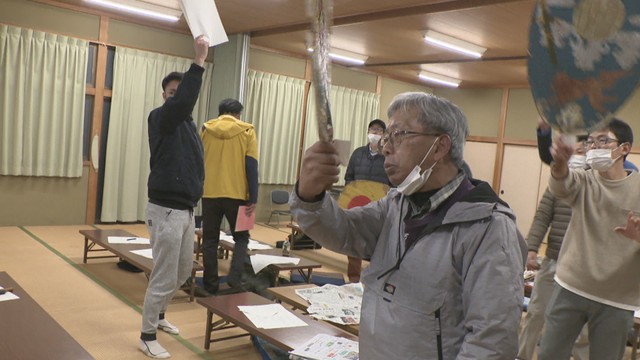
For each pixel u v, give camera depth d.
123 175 6.66
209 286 3.88
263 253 4.24
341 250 1.29
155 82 6.80
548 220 2.86
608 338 2.04
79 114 6.25
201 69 2.43
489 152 9.56
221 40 1.92
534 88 0.87
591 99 0.80
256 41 7.38
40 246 5.06
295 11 5.62
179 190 2.66
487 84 9.30
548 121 0.86
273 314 2.72
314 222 1.19
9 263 4.33
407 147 1.16
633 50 0.75
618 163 2.06
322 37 0.92
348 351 2.23
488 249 1.09
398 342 1.14
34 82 5.92
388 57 7.72
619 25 0.77
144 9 6.00
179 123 2.53
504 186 9.38
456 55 7.07
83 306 3.46
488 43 6.18
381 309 1.19
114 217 6.63
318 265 4.07
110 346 2.86
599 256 2.03
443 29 5.77
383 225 1.32
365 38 6.60
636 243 1.96
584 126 0.81
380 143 1.26
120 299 3.68
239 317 2.65
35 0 5.88
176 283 2.81
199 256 4.87
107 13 6.39
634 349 2.95
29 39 5.82
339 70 8.62
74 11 6.16
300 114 8.12
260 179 7.80
